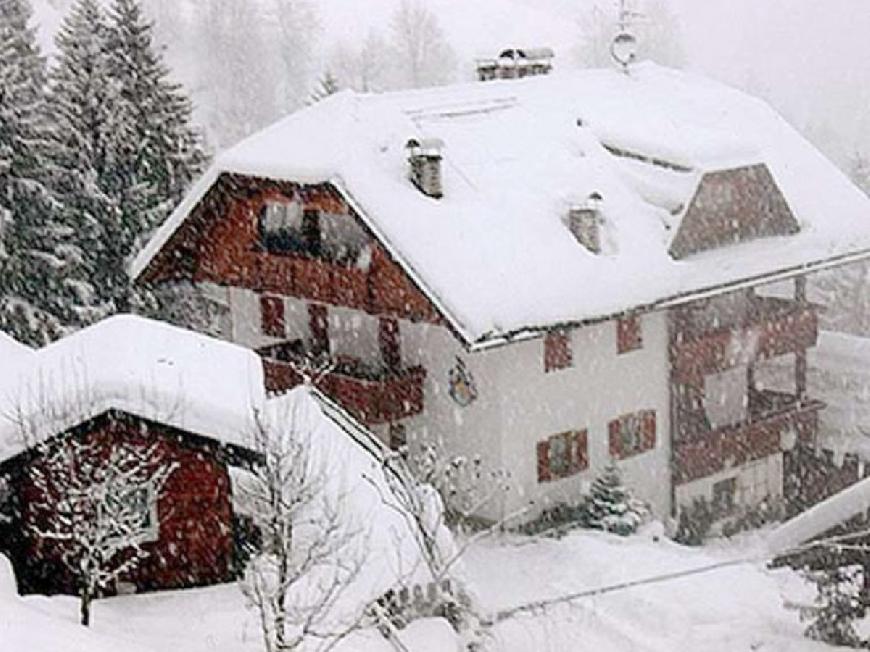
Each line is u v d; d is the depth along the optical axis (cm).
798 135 3975
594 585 2628
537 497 3098
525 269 3002
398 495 1956
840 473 3753
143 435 1992
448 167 3228
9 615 1557
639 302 3127
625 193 3403
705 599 2598
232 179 3291
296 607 1683
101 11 4988
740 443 3475
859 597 2369
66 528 1961
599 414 3212
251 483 2072
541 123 3559
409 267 2884
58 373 2112
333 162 3041
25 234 3994
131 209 4191
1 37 4178
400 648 1750
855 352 4009
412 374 3098
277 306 3416
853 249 3650
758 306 3697
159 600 1991
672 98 3941
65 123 4275
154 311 4184
